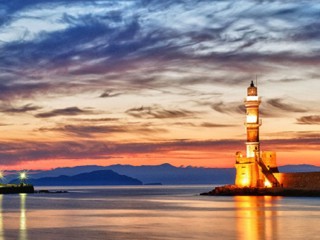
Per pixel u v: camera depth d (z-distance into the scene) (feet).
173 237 215.51
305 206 388.16
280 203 425.69
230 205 414.82
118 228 250.57
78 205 461.78
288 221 277.44
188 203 471.62
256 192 531.09
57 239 212.02
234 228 246.47
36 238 215.92
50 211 375.45
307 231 233.14
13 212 366.63
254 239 209.15
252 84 537.65
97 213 352.69
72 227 256.73
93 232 234.79
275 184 531.91
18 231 240.94
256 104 535.60
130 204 474.90
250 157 544.62
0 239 213.66
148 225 263.70
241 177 554.46
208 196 615.98
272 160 547.08
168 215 327.06
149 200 567.18
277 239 208.64
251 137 542.16
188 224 266.77
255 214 322.96
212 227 251.39
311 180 511.81
